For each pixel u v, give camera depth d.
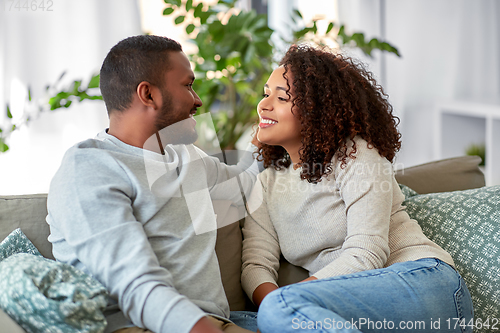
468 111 2.79
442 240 1.17
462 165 1.45
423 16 2.98
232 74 2.26
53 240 0.97
